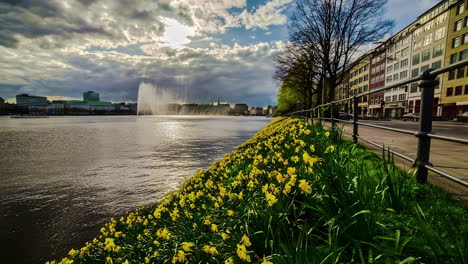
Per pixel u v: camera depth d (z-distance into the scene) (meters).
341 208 1.67
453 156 4.40
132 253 3.18
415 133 2.60
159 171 15.56
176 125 81.19
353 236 1.49
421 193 2.23
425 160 2.49
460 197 2.10
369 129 11.60
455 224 1.58
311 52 24.77
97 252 4.02
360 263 1.33
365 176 2.18
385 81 59.16
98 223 8.26
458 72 35.44
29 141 36.12
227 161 7.85
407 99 49.00
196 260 1.88
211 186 4.90
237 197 2.86
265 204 2.11
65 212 9.33
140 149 26.52
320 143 4.11
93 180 13.89
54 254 6.52
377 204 1.95
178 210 3.61
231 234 1.95
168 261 2.38
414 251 1.33
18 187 12.96
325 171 2.01
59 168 17.62
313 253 1.35
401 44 51.88
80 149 27.47
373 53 24.19
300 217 1.88
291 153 4.08
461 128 14.67
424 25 43.94
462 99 34.47
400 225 1.63
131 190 11.70
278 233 1.57
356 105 5.55
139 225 4.86
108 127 70.88
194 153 23.00
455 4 36.22
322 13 23.23
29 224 8.30
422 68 44.28
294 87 35.66
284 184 2.13
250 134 44.03
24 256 6.45
